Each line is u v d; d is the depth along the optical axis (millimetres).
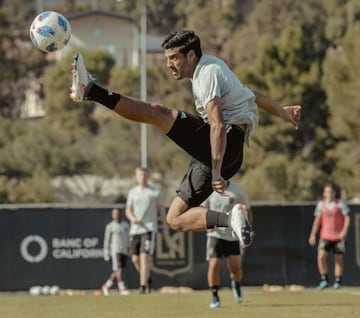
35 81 99375
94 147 78250
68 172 77312
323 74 68500
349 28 71750
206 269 33156
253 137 67875
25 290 32906
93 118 87875
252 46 88812
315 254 33656
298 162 67562
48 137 77875
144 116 13094
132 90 85812
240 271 23828
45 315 20750
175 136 13195
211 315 20234
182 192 13586
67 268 33094
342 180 67062
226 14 98812
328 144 69500
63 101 87438
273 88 70250
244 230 13031
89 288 33031
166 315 20391
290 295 27203
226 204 23516
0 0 104375
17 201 73125
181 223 13609
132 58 113562
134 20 113875
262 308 22172
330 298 25594
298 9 86938
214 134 12758
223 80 13094
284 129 67938
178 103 80875
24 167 76625
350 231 33438
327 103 67625
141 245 28438
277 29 88312
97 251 33125
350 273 33312
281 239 33625
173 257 33156
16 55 99312
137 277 32938
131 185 77188
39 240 33094
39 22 13703
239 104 13180
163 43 13352
